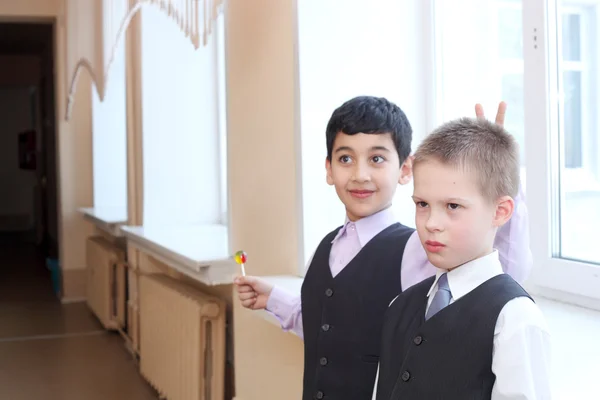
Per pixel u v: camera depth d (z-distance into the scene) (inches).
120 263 170.4
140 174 143.3
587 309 62.2
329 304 51.7
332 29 84.3
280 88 88.3
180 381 108.0
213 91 145.9
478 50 80.3
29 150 386.6
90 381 139.1
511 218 42.7
